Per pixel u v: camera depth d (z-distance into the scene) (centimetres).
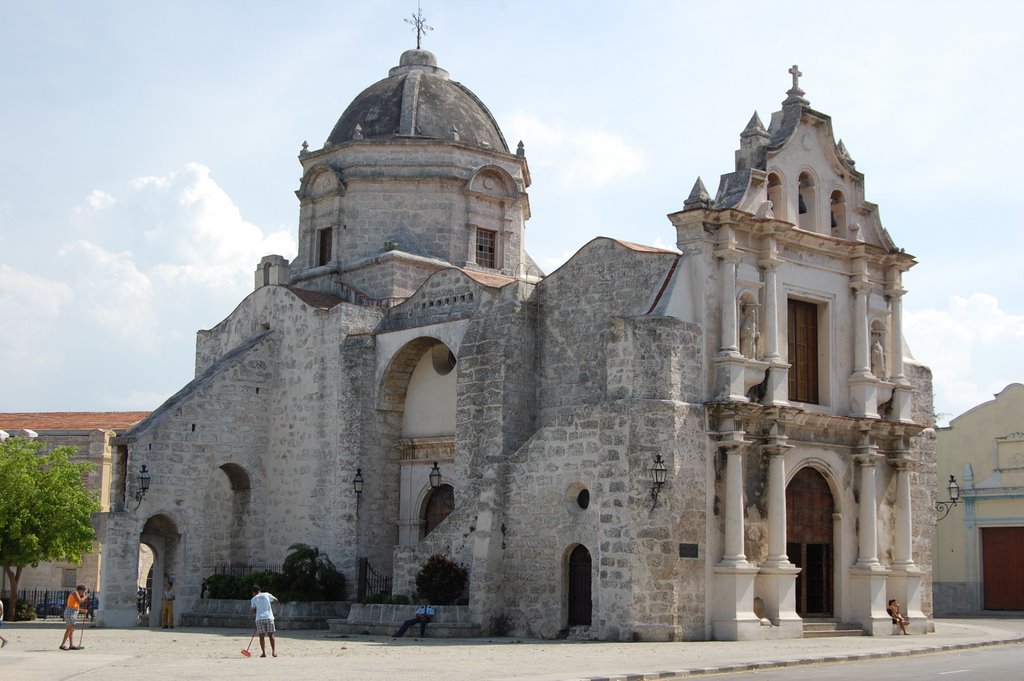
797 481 4041
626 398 3641
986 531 5822
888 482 4275
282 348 4941
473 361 4147
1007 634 3991
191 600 4603
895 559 4225
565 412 3966
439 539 4059
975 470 5872
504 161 5366
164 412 4641
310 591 4381
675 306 3728
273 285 5066
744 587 3650
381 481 4591
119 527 4431
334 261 5197
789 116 4222
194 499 4653
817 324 4203
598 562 3594
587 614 3700
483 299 4203
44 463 5441
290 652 3103
